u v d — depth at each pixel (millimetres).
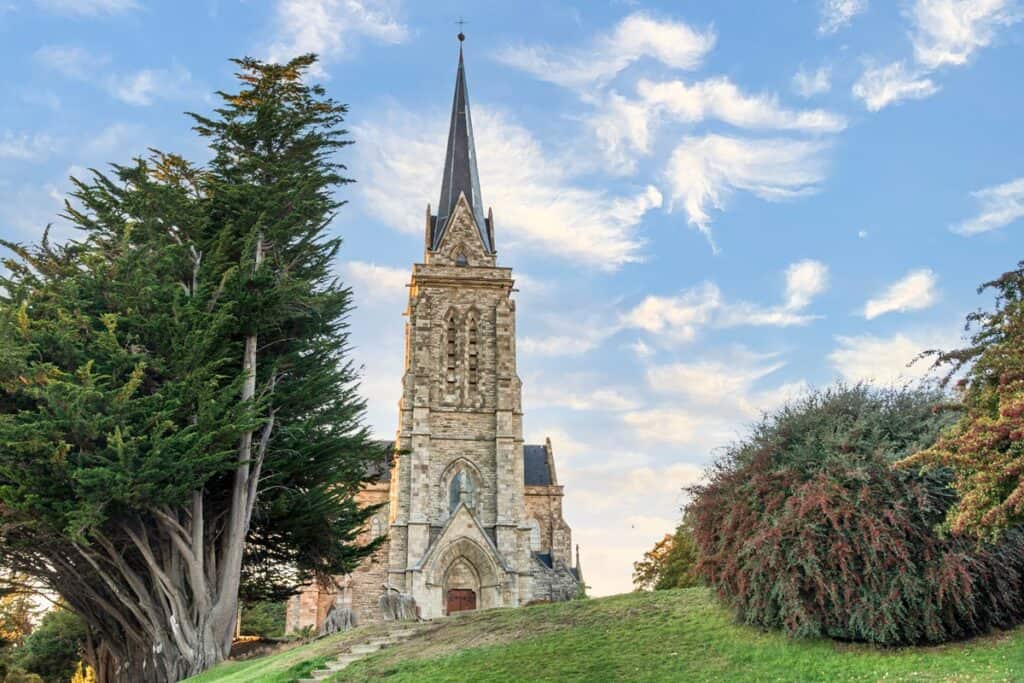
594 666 16891
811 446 17688
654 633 18703
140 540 26828
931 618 15734
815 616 16438
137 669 31500
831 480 16609
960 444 14367
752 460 18250
